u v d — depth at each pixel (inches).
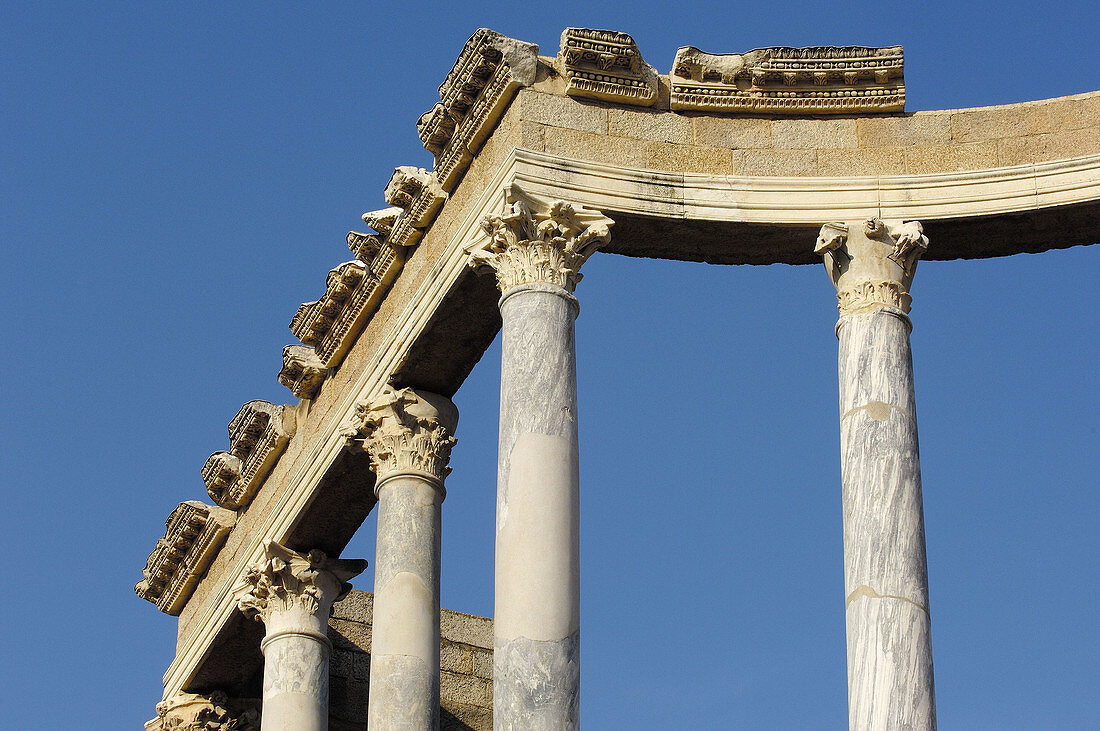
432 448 1320.1
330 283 1382.9
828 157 1251.8
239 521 1541.6
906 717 1095.6
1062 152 1248.8
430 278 1280.8
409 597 1278.3
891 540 1138.0
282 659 1411.2
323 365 1429.6
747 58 1259.2
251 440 1499.8
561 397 1149.1
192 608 1603.1
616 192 1219.9
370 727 1249.4
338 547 1455.5
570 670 1085.8
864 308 1204.5
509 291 1184.2
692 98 1255.5
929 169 1249.4
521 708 1071.6
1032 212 1237.7
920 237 1219.2
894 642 1111.6
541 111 1234.0
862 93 1263.5
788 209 1235.9
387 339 1338.6
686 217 1225.4
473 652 1672.0
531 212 1198.9
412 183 1306.6
